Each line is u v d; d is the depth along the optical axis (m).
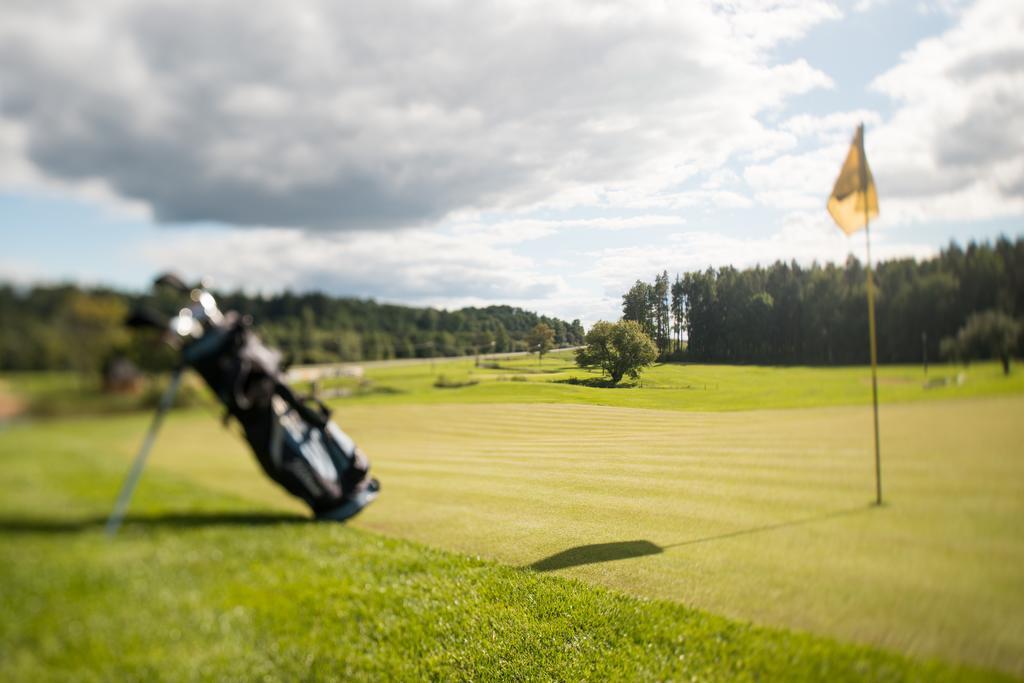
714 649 2.47
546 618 2.71
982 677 2.22
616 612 2.71
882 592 2.53
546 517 3.29
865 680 2.29
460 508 3.39
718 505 3.04
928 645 2.35
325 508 3.74
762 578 2.70
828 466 3.09
